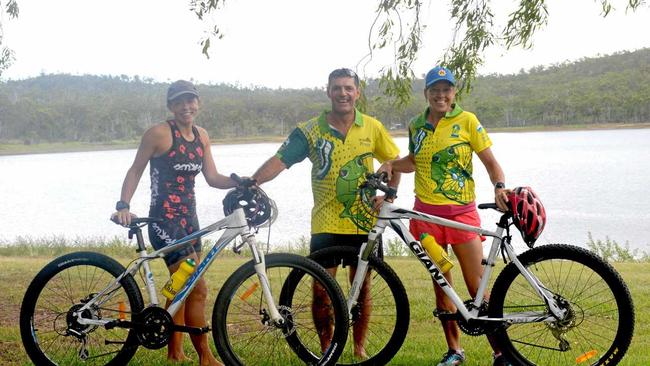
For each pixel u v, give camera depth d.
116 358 4.20
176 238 4.48
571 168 45.41
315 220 4.54
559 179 38.28
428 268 4.16
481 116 128.88
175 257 4.41
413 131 4.52
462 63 7.52
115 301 4.34
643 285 7.60
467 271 4.36
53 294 5.30
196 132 4.66
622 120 124.81
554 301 3.97
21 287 7.60
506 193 4.03
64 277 5.45
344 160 4.43
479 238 4.38
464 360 4.55
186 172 4.53
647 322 5.86
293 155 4.51
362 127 4.49
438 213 4.35
